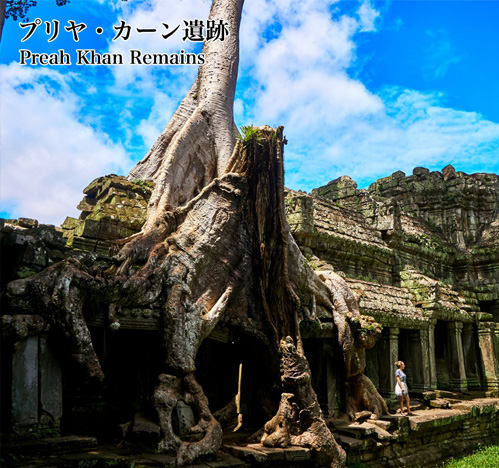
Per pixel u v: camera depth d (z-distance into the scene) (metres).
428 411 15.56
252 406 11.57
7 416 7.46
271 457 9.28
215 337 10.53
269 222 11.19
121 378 10.14
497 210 27.14
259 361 11.22
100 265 9.22
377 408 13.39
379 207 20.92
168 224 10.49
